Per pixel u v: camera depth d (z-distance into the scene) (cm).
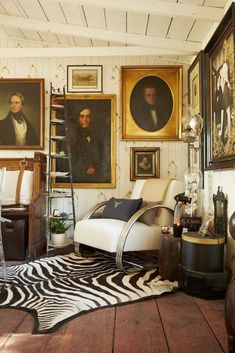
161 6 284
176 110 420
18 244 346
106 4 284
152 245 314
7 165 421
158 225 335
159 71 421
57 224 383
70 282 271
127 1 284
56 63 429
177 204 318
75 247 357
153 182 370
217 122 296
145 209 315
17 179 393
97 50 402
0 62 428
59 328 190
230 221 180
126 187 426
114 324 197
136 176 423
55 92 422
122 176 427
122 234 298
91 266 318
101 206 376
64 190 425
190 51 361
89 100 427
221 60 282
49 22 356
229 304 162
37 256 363
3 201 382
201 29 329
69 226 405
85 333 185
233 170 258
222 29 272
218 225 289
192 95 393
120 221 329
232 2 250
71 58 429
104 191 428
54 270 304
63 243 383
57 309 215
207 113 329
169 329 191
